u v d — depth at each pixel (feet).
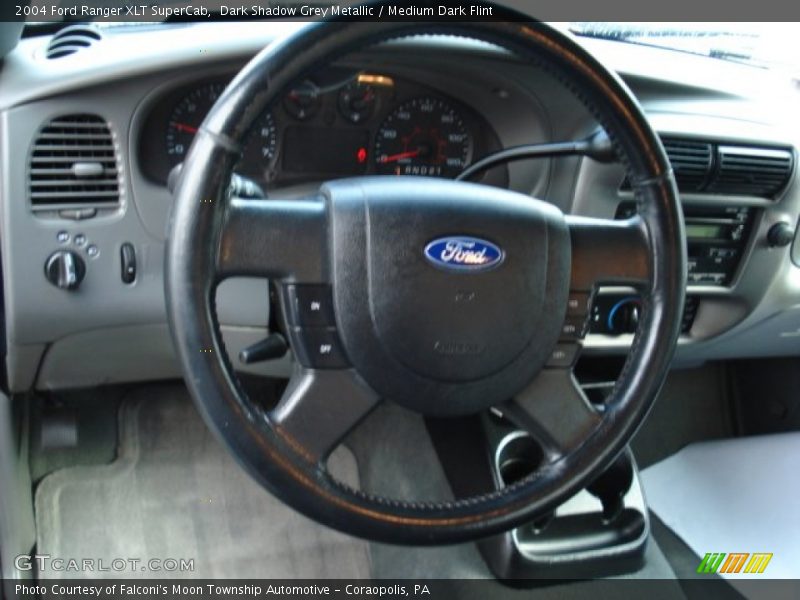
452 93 4.63
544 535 4.96
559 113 4.64
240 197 3.02
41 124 3.93
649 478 6.23
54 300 4.18
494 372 3.08
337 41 2.71
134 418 5.65
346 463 5.80
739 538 5.39
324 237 2.92
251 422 2.82
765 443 6.02
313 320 2.92
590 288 3.22
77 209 4.10
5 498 4.39
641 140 3.14
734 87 5.23
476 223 3.00
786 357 6.60
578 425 3.24
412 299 2.93
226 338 4.56
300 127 4.51
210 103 4.29
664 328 3.24
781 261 5.54
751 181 5.16
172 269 2.71
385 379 2.98
